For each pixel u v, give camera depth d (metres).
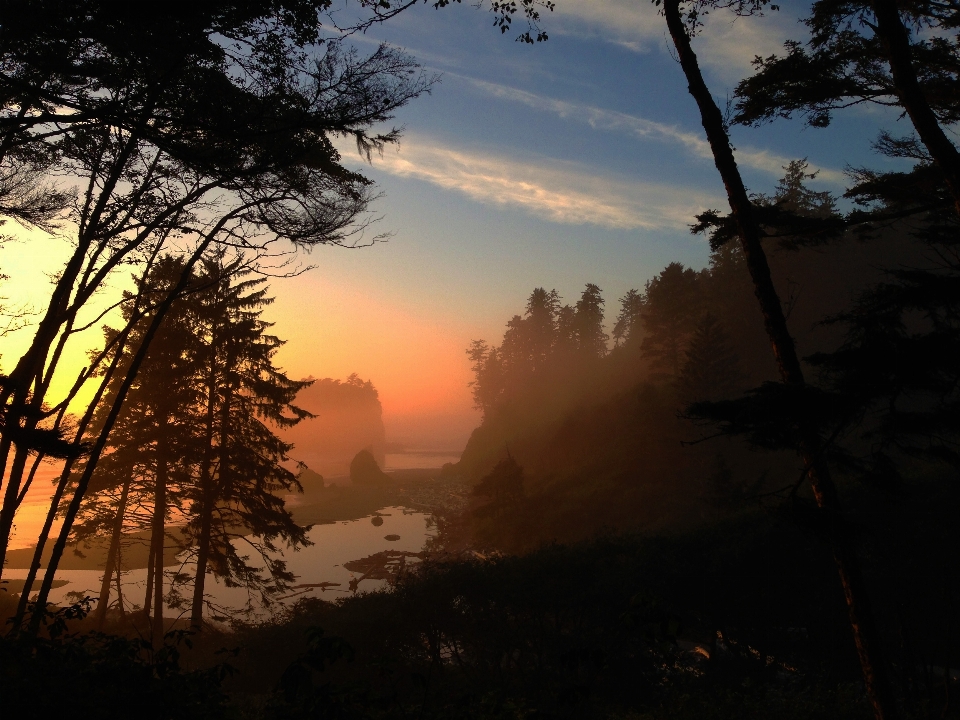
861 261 63.12
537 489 61.03
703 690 17.02
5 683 4.38
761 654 19.95
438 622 18.83
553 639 18.64
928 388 5.98
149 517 25.66
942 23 10.99
